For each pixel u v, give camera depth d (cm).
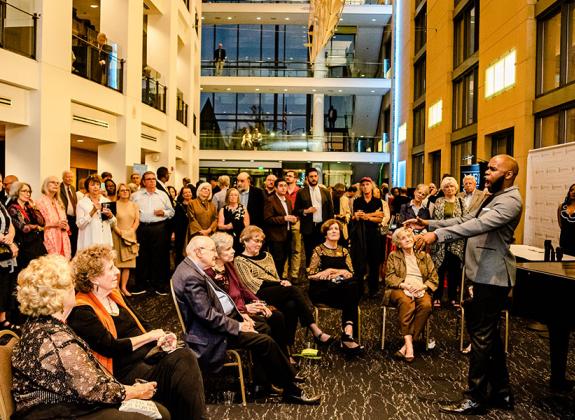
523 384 448
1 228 552
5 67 831
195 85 2244
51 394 230
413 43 2128
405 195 1072
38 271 237
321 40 673
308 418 375
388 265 544
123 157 1250
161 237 808
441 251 711
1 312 557
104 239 691
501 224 372
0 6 819
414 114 2139
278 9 2442
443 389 433
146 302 746
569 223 622
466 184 683
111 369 305
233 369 474
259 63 2478
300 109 2841
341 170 2734
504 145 1222
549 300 409
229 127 2856
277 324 463
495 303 385
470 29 1508
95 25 1532
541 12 1013
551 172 746
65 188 766
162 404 300
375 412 387
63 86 980
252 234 521
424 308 513
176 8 1677
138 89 1329
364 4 2469
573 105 905
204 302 384
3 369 225
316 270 559
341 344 530
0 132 1052
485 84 1280
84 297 310
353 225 785
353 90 2550
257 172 2647
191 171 2027
